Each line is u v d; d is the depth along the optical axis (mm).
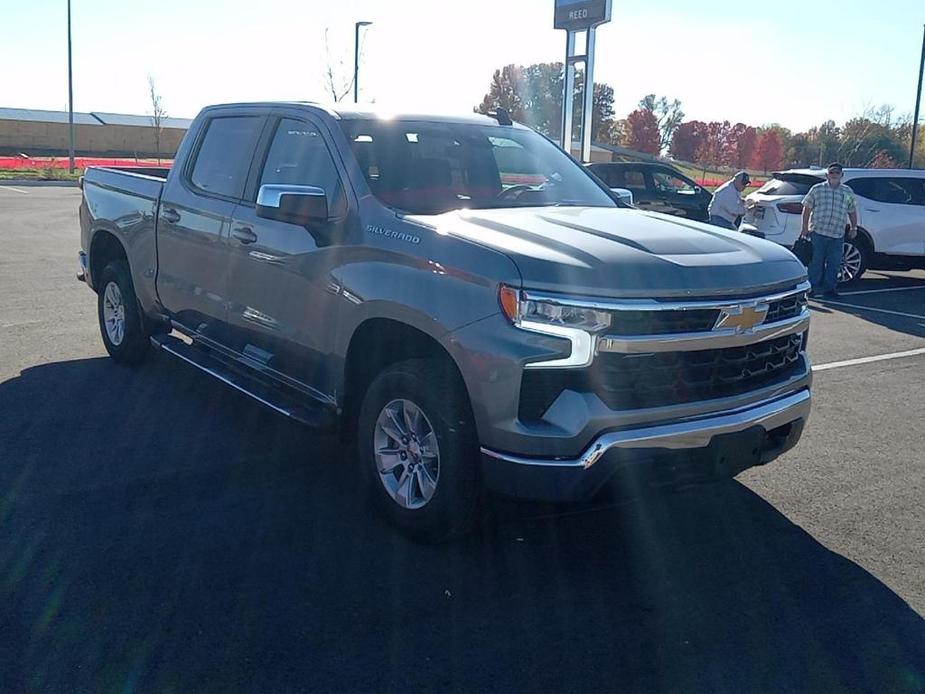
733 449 4047
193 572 4020
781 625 3768
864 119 50375
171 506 4703
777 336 4324
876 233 13797
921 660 3529
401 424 4359
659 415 3840
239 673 3305
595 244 4039
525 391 3748
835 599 3996
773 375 4402
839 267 12727
